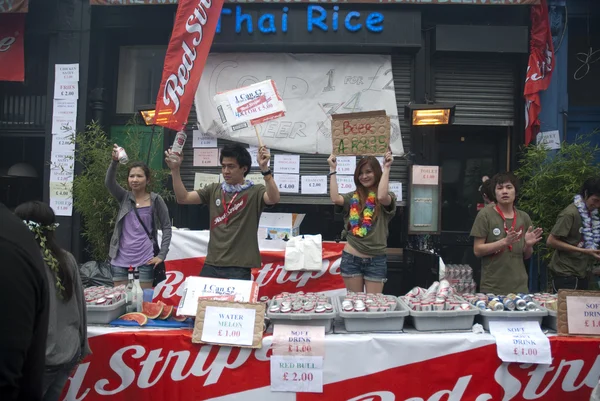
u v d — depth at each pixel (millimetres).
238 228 3365
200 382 2707
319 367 2664
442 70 5895
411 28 5574
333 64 5793
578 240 3939
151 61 6555
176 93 5191
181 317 2973
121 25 6109
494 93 5918
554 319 2895
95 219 5352
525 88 5523
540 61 5570
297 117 5770
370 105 5750
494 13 5906
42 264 1334
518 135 5898
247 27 5570
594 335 2793
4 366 1195
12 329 1200
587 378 2721
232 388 2695
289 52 5793
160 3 5688
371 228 3768
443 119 5387
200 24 5211
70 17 6066
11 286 1207
